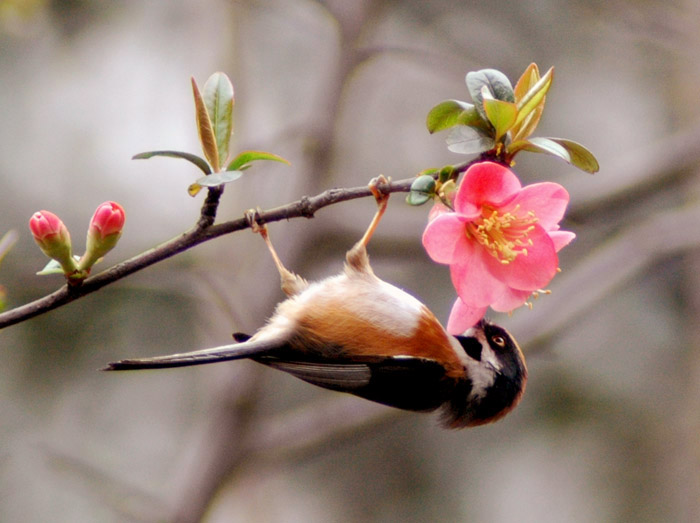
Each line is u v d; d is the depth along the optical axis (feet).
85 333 46.80
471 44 47.98
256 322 36.35
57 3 49.29
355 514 51.47
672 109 48.70
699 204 41.16
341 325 16.79
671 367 50.55
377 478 52.19
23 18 34.45
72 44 50.14
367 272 17.31
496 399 17.99
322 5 36.91
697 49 40.78
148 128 49.37
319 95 37.35
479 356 18.04
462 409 17.94
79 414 47.09
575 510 49.21
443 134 49.34
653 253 37.04
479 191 13.58
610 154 50.96
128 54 50.29
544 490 49.88
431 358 17.22
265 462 37.19
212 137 13.78
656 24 40.98
